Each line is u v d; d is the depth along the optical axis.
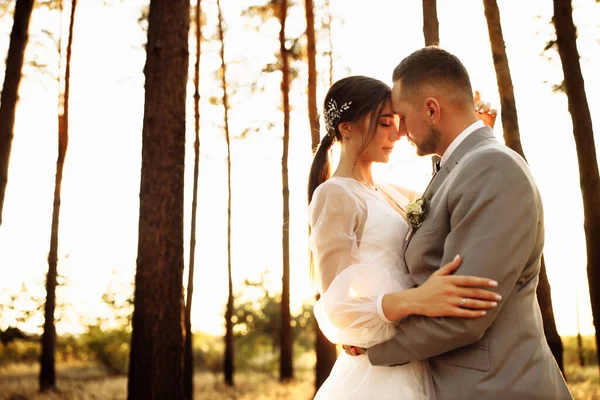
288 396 11.46
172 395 6.42
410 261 2.28
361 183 2.59
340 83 2.65
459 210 2.07
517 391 1.97
